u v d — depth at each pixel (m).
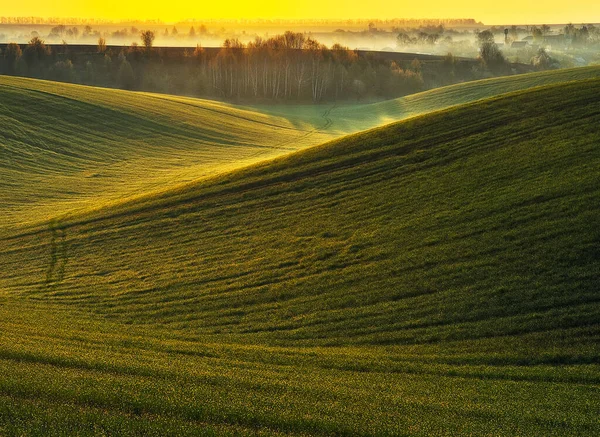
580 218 31.06
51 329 26.12
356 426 16.64
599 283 25.94
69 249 40.62
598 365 21.38
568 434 16.41
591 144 39.78
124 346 24.09
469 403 18.50
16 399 17.64
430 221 35.09
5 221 50.34
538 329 23.98
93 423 16.42
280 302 29.42
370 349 24.14
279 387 19.38
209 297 30.77
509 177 38.12
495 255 29.84
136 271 35.47
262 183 47.06
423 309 26.77
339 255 33.44
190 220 42.66
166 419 16.84
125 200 50.69
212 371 20.86
